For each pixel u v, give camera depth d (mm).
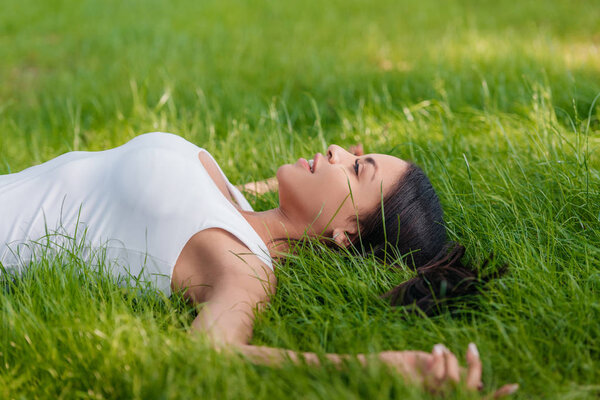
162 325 2125
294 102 4824
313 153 3580
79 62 6180
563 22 7527
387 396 1709
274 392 1747
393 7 9062
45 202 2344
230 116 4223
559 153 3246
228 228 2201
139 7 8688
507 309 2123
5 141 3875
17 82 5652
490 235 2555
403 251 2463
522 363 1937
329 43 7027
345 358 1833
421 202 2469
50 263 2244
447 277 2199
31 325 1995
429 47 6441
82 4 8805
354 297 2285
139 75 5355
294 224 2480
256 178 3430
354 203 2414
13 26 7715
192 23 7793
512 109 4211
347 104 4695
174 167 2324
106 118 4352
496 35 6863
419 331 2061
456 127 3857
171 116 4125
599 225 2664
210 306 2037
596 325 2045
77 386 1869
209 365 1797
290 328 2137
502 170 3109
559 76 4793
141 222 2242
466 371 1792
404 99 4617
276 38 7285
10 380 1873
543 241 2574
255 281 2162
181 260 2213
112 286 2195
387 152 3541
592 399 1796
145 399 1746
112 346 1876
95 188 2352
